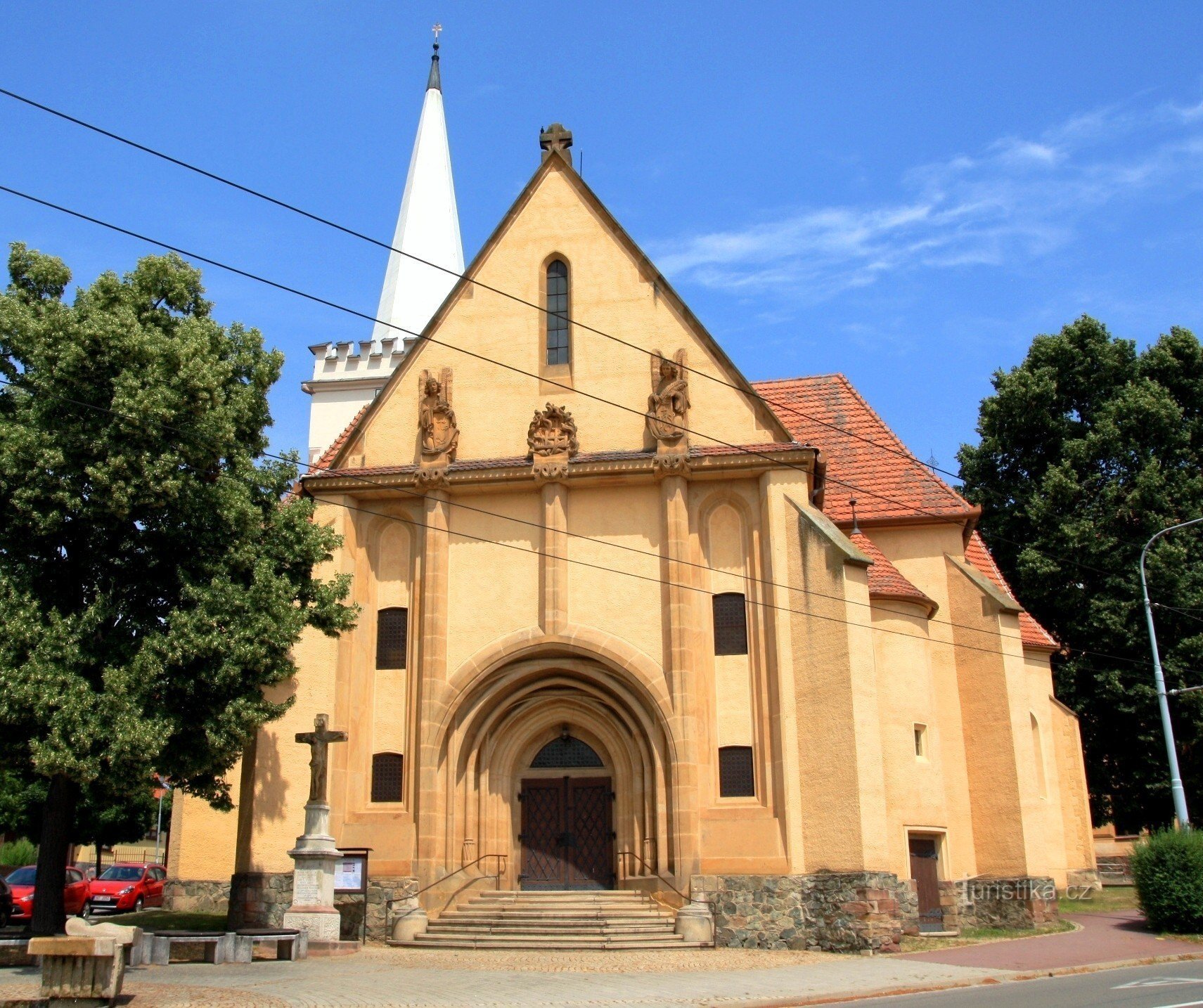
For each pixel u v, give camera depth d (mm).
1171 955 23562
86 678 22547
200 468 24016
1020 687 32719
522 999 17719
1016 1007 16078
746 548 29438
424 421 30719
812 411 39656
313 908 25141
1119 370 51781
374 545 30922
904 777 29578
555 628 29078
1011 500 52344
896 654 30562
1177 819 31750
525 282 32000
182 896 34500
